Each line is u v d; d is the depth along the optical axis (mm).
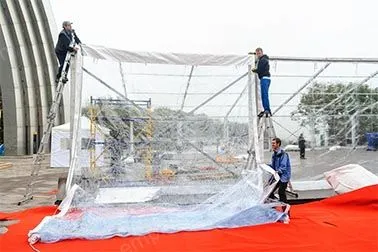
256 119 10523
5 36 34781
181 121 11250
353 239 6465
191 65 10625
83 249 6078
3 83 35781
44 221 7297
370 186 9164
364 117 12320
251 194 8820
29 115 37281
